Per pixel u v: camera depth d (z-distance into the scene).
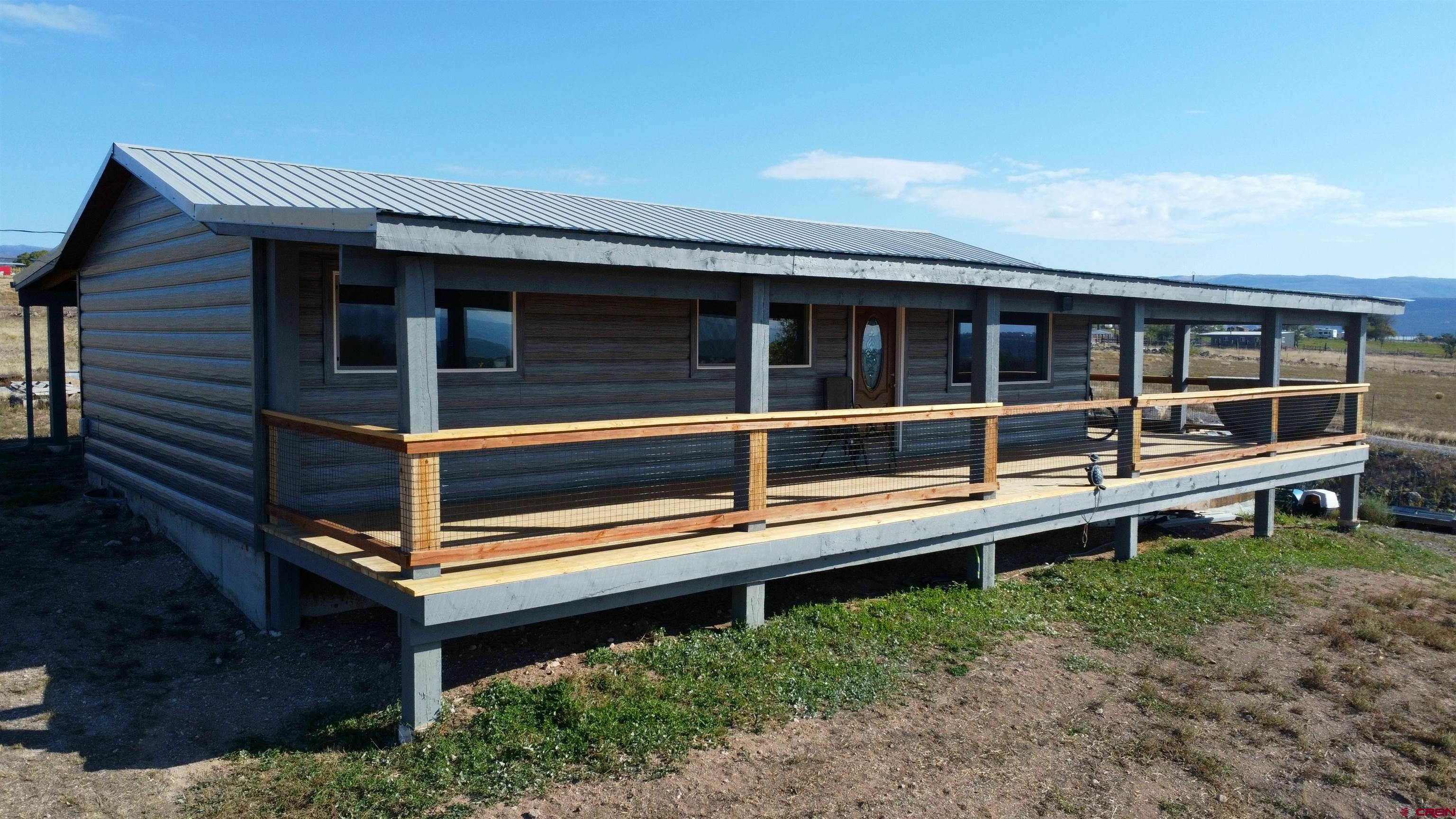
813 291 7.61
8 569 8.43
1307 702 6.84
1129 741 6.02
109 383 10.91
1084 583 9.23
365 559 5.90
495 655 6.65
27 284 13.68
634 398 8.84
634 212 9.36
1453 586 10.77
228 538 7.87
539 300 8.16
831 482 9.23
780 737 5.73
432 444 5.37
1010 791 5.32
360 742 5.55
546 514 7.35
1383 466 21.16
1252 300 10.91
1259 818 5.25
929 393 11.31
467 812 4.80
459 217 5.29
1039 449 12.17
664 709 5.85
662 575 6.38
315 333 7.25
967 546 8.59
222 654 6.89
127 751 5.45
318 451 7.18
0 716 5.77
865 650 7.15
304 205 6.43
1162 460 10.20
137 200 9.57
